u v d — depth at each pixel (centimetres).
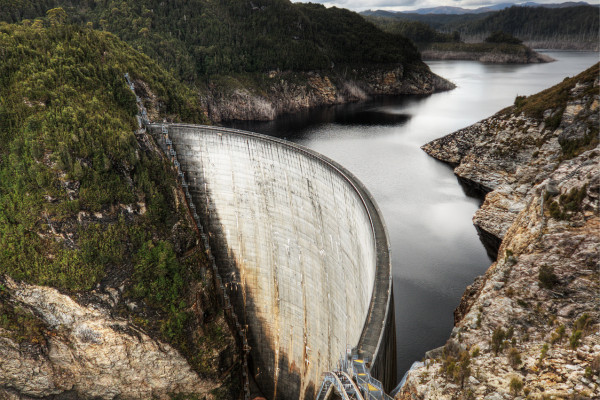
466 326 3678
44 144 6119
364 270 4644
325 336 6072
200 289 6800
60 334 6100
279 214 6769
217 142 7044
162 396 6538
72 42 8062
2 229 5991
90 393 6394
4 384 6041
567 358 2802
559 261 3878
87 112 6769
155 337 6241
